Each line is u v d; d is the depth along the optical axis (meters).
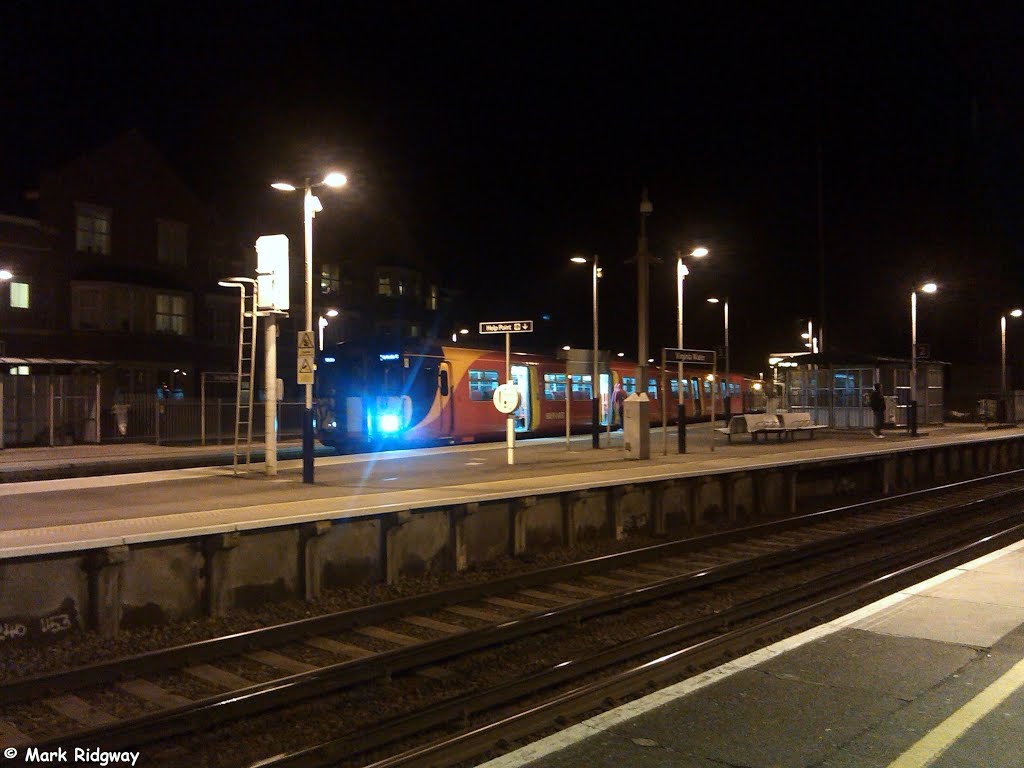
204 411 31.39
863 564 11.89
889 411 31.20
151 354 36.69
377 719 6.53
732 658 7.41
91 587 8.79
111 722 6.34
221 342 40.28
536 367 28.92
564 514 13.78
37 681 6.88
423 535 11.80
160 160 37.97
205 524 9.84
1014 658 6.82
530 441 26.38
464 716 6.39
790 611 9.68
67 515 10.98
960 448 27.30
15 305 32.84
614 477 14.92
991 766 4.87
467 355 26.23
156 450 28.22
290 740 6.14
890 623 7.89
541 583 11.10
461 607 9.98
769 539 14.85
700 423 39.88
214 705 6.37
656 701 6.00
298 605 10.15
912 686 6.22
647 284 20.14
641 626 9.19
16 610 8.29
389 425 23.97
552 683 7.11
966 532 14.84
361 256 48.91
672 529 15.86
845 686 6.24
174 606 9.40
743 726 5.54
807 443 24.78
